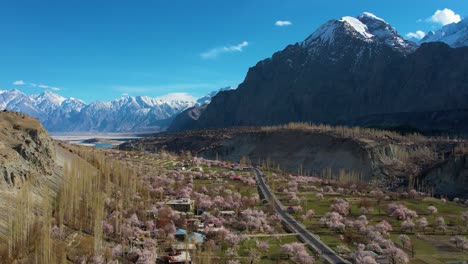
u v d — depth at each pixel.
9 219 88.00
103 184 146.00
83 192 122.31
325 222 134.88
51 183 123.31
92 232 103.31
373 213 153.75
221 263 96.88
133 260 94.19
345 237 121.31
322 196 180.62
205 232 117.75
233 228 127.62
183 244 105.12
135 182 157.62
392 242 113.94
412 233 128.38
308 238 119.69
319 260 102.19
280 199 175.38
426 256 106.38
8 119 137.12
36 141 132.62
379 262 99.75
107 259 89.75
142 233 111.81
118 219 113.94
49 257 78.38
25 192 92.94
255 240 115.50
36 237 86.50
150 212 130.62
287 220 140.62
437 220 138.25
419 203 174.75
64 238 93.75
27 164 118.12
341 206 154.00
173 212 130.75
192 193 168.75
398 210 148.00
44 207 93.31
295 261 100.19
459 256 106.50
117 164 177.75
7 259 77.81
